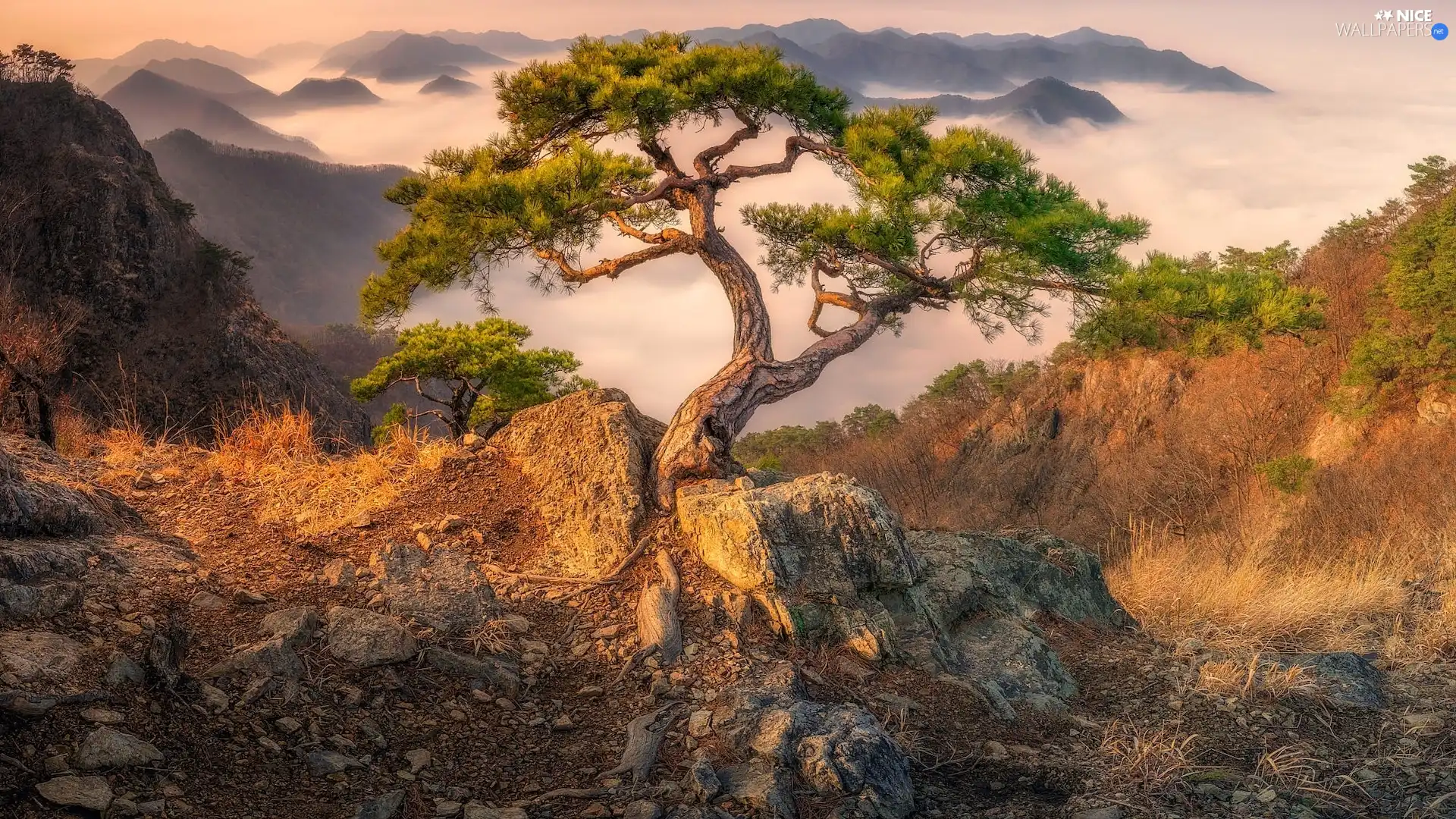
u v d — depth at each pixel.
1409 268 22.84
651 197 6.25
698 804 3.41
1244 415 25.58
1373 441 22.42
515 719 3.95
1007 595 5.55
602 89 6.33
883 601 5.02
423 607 4.48
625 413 6.16
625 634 4.55
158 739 3.26
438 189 5.74
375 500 5.53
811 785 3.59
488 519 5.43
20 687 3.20
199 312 66.88
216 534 5.07
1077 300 7.50
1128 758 4.09
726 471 5.75
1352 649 5.44
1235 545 10.80
